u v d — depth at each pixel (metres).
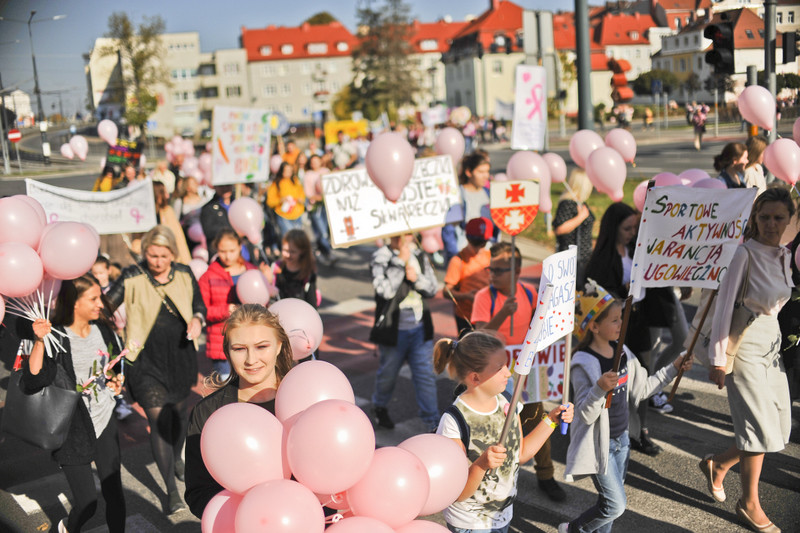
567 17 61.47
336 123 37.84
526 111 10.70
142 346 5.18
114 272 7.46
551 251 13.20
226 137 9.59
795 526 4.60
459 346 3.42
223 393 3.07
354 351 8.92
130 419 7.18
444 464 2.76
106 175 12.35
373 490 2.46
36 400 4.21
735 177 7.30
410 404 7.06
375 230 6.78
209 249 9.59
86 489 4.41
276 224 12.88
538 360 4.95
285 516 2.25
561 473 5.57
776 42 8.42
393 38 84.81
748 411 4.43
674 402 6.66
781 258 4.39
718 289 4.39
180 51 98.62
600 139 7.60
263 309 3.06
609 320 4.09
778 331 4.48
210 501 2.59
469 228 5.98
